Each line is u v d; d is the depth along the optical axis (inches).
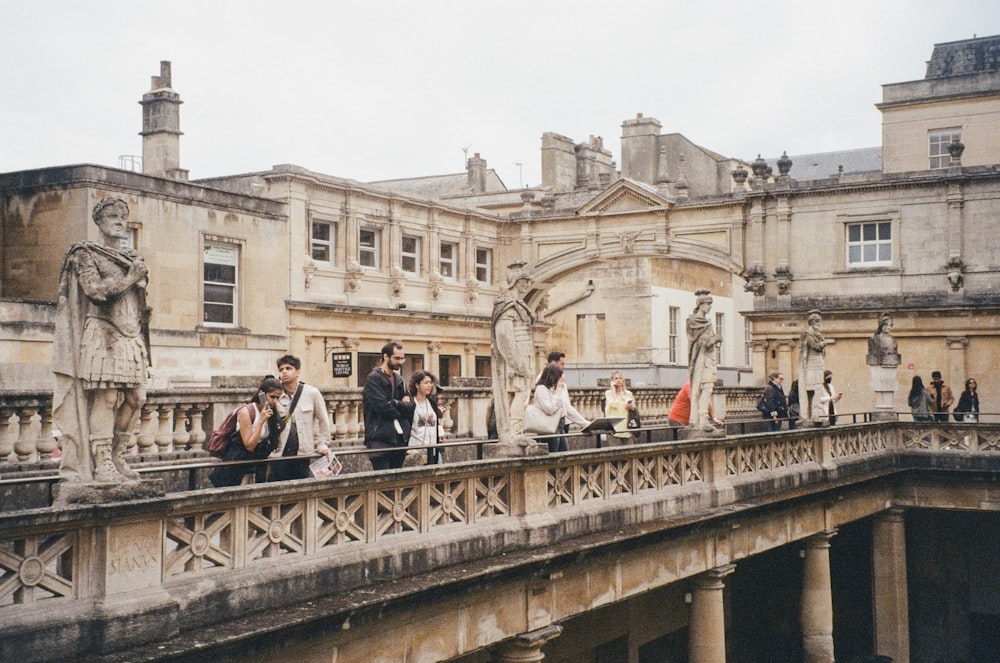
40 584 297.0
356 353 1423.5
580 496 523.8
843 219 1424.7
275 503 363.3
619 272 2038.6
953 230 1357.0
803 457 792.3
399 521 415.2
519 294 487.8
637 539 534.9
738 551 662.5
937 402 1101.1
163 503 321.4
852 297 1416.1
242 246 1254.3
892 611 960.9
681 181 1582.2
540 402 560.1
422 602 402.6
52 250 1102.4
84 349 305.1
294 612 353.1
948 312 1344.7
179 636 323.6
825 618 800.9
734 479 669.3
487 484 464.8
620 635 780.0
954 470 951.0
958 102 1574.8
